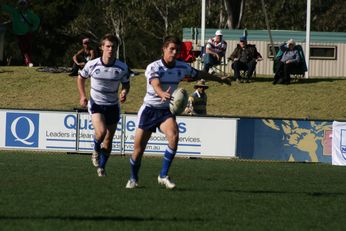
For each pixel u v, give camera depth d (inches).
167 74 1529.3
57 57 6948.8
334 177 2108.8
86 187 1583.4
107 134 1788.9
